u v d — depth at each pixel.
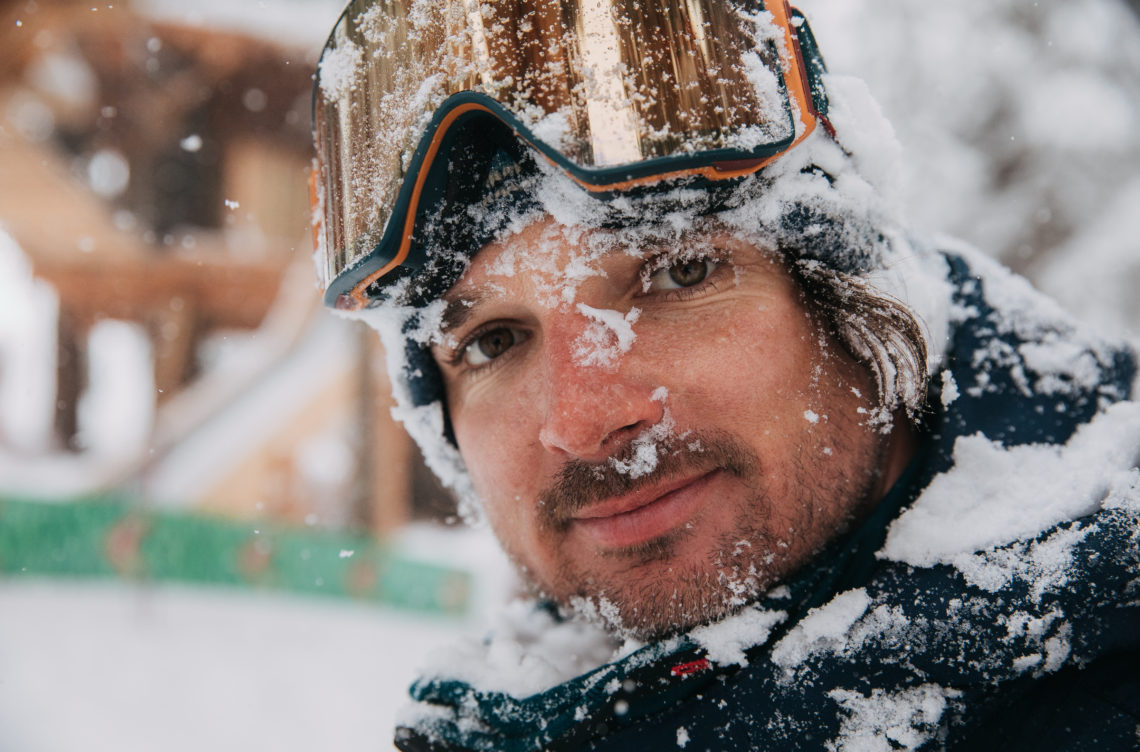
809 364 0.70
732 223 0.67
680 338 0.68
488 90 0.60
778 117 0.61
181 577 6.76
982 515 0.65
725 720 0.64
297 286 9.38
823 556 0.71
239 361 9.01
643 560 0.70
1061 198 6.09
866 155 0.74
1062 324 0.88
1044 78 6.19
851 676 0.61
